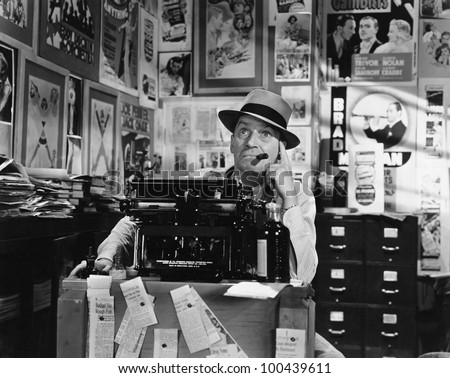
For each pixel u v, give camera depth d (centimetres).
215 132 645
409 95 710
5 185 331
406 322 605
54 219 379
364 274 612
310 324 259
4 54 391
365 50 714
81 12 492
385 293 608
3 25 391
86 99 501
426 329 661
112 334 256
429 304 683
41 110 436
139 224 265
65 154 468
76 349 257
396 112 711
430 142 709
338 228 615
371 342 610
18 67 407
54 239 366
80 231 414
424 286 687
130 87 586
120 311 257
